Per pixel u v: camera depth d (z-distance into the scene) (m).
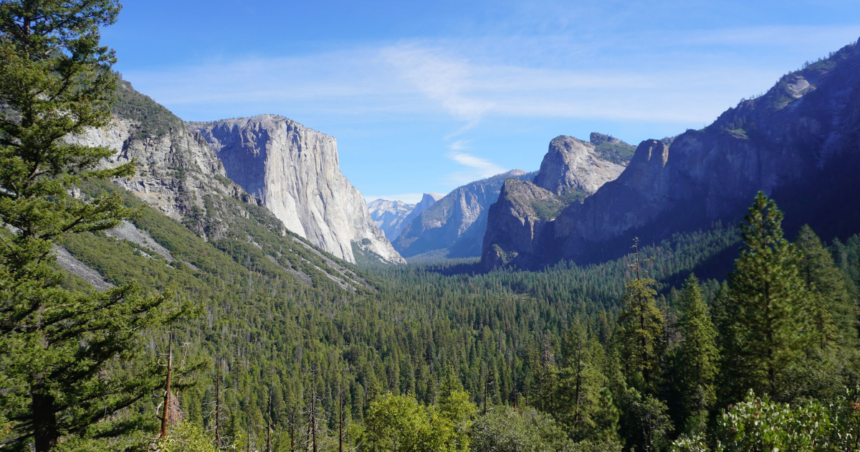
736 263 36.38
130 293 23.02
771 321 33.84
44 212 20.22
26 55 21.77
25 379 19.03
